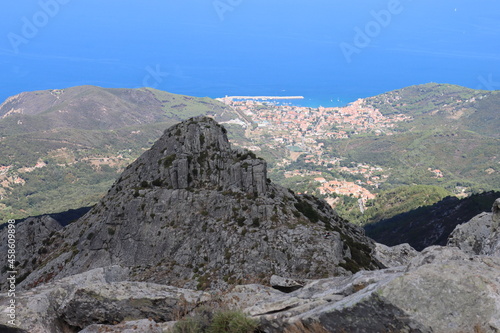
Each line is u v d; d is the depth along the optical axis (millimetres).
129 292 17938
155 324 15930
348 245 67688
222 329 14234
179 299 17312
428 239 194375
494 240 17625
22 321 16578
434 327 10031
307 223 69188
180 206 79250
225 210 75000
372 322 10938
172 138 95812
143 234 77188
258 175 77062
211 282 61188
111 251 77938
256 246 64188
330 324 11703
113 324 17344
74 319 17547
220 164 87375
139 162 98875
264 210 71250
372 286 12000
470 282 10406
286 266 58875
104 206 91812
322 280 15852
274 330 13266
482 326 9711
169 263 70875
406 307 10398
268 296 17250
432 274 10766
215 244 69312
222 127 97688
